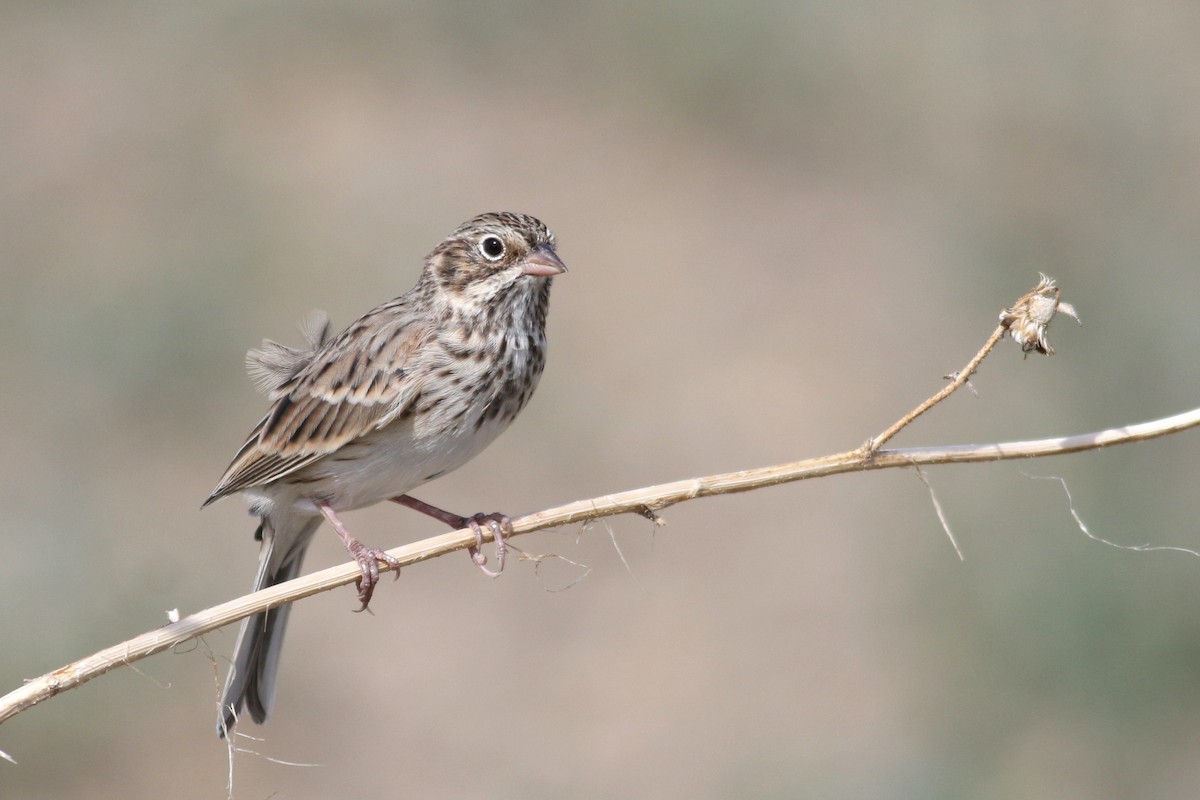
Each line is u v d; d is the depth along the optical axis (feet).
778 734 41.42
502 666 44.45
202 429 54.13
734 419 54.65
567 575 47.60
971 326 58.70
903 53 76.69
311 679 43.70
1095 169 67.92
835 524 49.11
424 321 25.88
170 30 75.97
